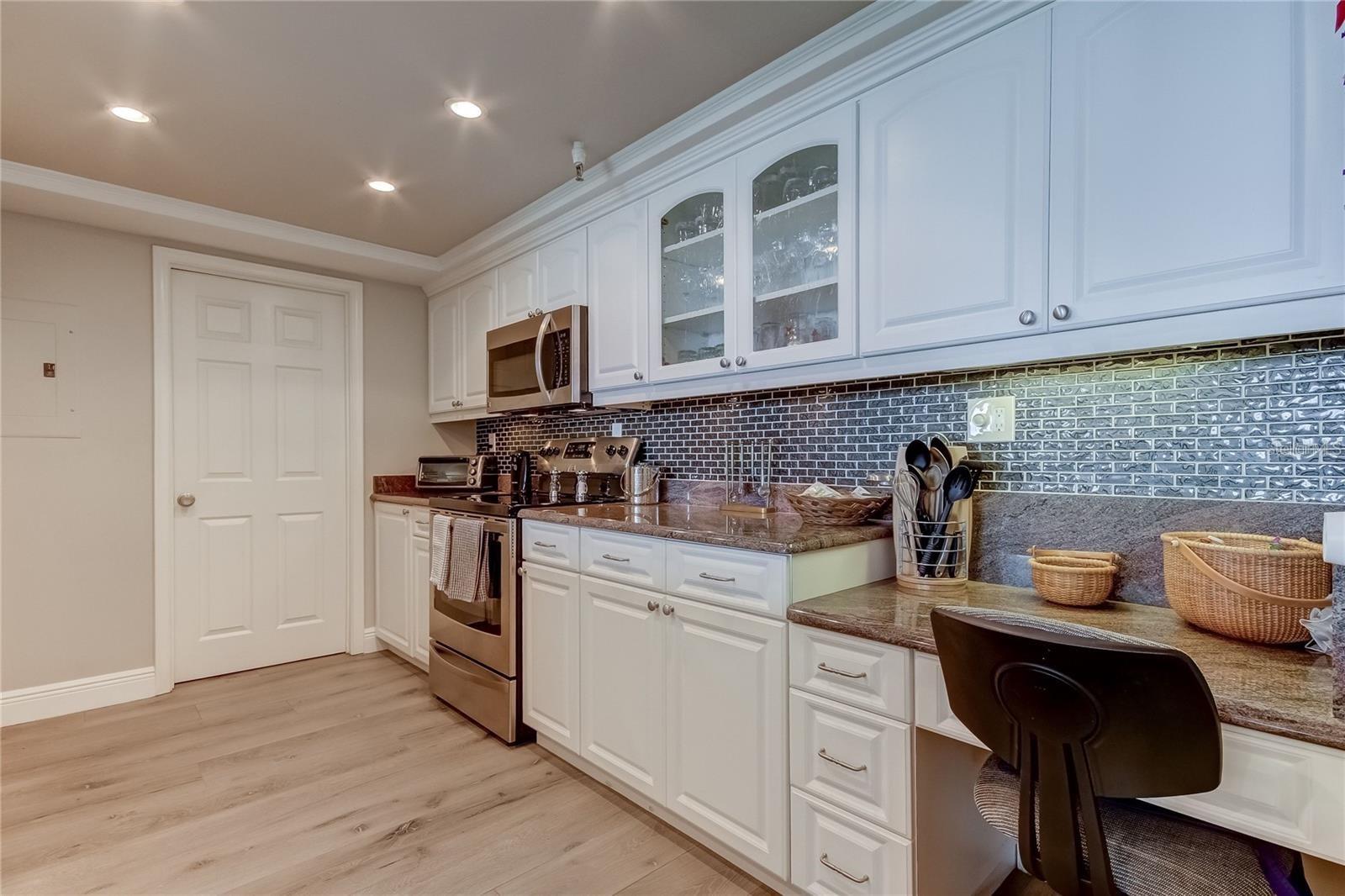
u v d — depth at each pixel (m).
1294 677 0.95
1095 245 1.24
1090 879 0.90
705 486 2.49
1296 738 0.82
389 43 1.64
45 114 1.98
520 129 2.08
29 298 2.59
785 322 1.85
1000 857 1.57
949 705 1.13
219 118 2.01
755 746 1.53
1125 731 0.83
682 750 1.73
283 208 2.74
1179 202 1.14
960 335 1.44
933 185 1.48
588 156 2.27
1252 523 1.28
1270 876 0.93
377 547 3.50
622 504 2.57
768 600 1.50
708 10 1.52
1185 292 1.14
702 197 2.10
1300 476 1.24
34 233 2.61
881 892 1.28
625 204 2.37
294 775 2.14
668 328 2.23
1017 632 0.88
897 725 1.25
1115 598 1.45
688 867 1.68
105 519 2.76
